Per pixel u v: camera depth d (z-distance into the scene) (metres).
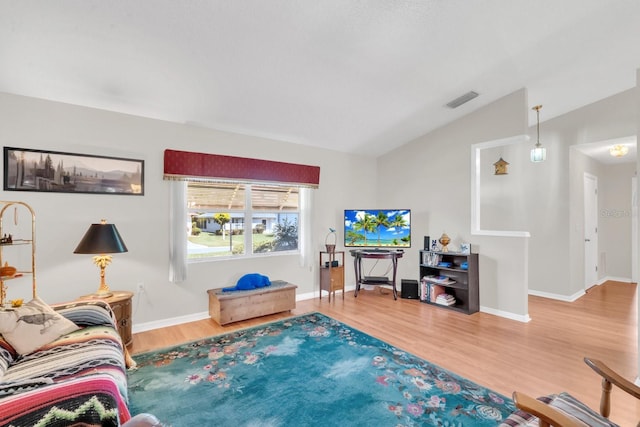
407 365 2.53
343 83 3.13
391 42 2.58
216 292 3.63
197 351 2.80
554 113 4.47
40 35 2.10
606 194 5.86
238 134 3.98
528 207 4.86
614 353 2.75
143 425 1.00
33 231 2.58
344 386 2.23
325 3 2.12
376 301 4.49
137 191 3.28
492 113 3.88
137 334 3.21
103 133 3.11
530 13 2.40
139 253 3.29
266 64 2.70
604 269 5.86
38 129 2.80
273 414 1.92
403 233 4.63
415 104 3.74
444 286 4.34
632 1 2.34
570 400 1.35
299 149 4.58
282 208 4.52
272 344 2.95
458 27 2.48
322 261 4.82
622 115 3.94
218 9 2.07
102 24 2.07
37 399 1.31
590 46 2.86
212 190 3.91
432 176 4.62
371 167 5.47
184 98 3.05
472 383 2.26
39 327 1.94
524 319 3.58
